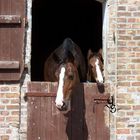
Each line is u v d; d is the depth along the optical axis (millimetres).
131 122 8461
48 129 8484
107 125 8570
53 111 8500
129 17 8547
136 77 8508
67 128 8508
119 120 8453
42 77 12141
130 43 8531
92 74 8633
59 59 8570
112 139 8508
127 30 8531
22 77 8453
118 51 8508
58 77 7949
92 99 8570
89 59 8664
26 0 8508
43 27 12953
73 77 7793
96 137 8539
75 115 8539
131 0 8562
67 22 12883
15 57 8391
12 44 8391
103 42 8930
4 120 8344
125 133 8445
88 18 12414
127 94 8484
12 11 8430
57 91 7766
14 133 8359
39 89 8484
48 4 12625
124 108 8469
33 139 8445
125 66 8508
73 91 8344
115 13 8562
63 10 12789
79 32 12758
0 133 8328
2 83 8383
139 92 8500
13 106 8375
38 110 8477
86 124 8547
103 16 8906
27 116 8445
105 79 8695
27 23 8484
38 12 12844
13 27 8406
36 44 12836
